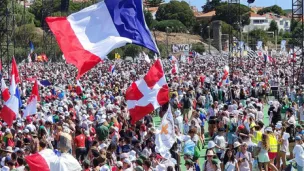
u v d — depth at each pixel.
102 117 35.00
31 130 32.34
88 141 31.16
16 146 29.33
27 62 137.25
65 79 90.69
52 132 34.66
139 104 25.39
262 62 139.12
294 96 58.66
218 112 41.72
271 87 67.69
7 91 38.22
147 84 25.27
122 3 18.81
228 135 34.72
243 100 55.47
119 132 35.25
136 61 149.25
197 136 29.50
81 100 55.34
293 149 29.56
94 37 18.56
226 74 64.69
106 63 139.75
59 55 147.88
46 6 142.12
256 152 28.88
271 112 44.16
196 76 88.62
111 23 18.80
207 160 25.94
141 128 33.75
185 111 46.22
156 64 25.19
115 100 49.88
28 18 170.75
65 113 39.28
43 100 56.44
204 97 52.59
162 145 24.41
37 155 15.98
